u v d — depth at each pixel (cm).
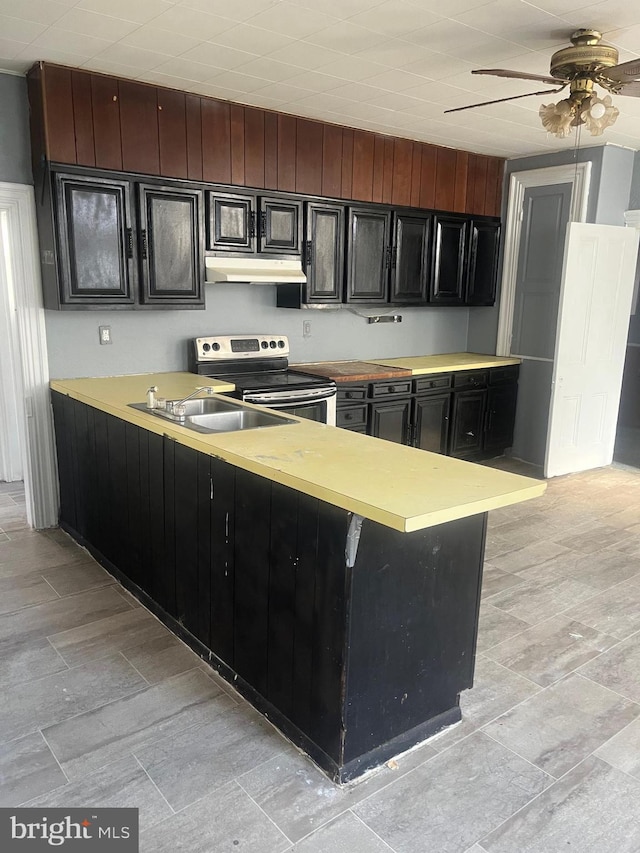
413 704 207
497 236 551
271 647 215
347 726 190
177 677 244
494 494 180
